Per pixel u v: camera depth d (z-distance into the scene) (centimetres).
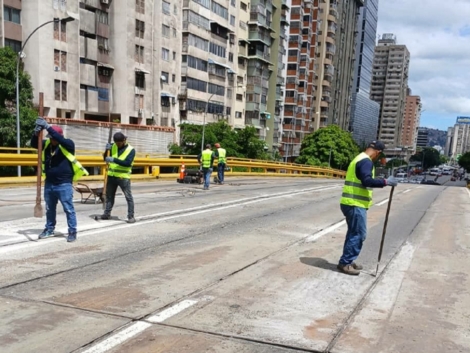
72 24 3145
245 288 515
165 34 4091
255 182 2450
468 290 551
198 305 452
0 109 2477
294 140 7369
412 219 1206
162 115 4150
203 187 1808
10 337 362
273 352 358
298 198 1622
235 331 394
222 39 4906
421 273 624
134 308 434
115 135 850
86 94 3394
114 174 866
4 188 1412
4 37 2792
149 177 2070
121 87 3662
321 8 8156
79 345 353
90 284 497
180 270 572
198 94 4556
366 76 13500
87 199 1161
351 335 399
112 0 3584
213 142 4031
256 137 4616
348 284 552
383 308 472
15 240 679
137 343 361
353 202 582
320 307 466
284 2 6166
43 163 683
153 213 1026
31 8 2877
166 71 4147
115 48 3634
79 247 660
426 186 3300
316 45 7931
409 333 409
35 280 500
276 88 6262
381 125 17600
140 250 665
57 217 891
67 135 2967
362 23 12506
